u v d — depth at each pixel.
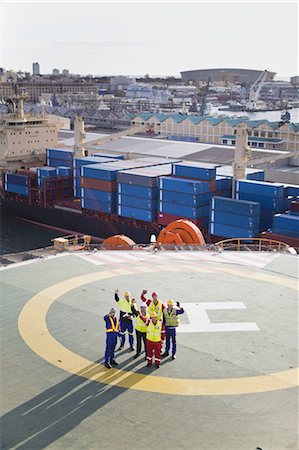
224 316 24.00
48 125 104.12
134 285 28.16
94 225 81.31
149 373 18.77
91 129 198.38
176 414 16.19
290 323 23.39
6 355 20.08
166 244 37.94
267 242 56.62
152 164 82.81
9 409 16.45
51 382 18.11
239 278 29.66
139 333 19.66
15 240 82.69
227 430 15.38
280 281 29.23
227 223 63.03
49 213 89.38
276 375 18.67
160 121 149.75
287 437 15.05
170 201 68.25
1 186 99.81
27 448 14.53
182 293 26.95
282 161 88.69
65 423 15.71
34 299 25.95
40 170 90.12
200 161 90.12
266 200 63.50
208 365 19.38
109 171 75.38
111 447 14.58
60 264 32.25
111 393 17.39
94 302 25.58
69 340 21.41
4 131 98.69
